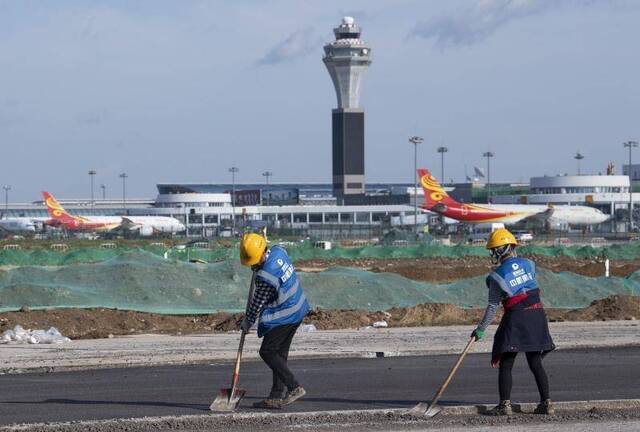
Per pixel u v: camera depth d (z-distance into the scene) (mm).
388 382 33125
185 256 128375
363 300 65125
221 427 25250
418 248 156000
